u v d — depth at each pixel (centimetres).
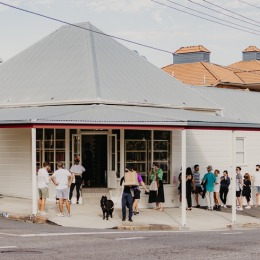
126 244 1000
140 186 1873
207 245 1007
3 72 2272
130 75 2142
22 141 1912
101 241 1039
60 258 817
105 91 1892
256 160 2334
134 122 1470
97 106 1756
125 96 1931
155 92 2111
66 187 1472
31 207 1631
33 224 1373
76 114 1573
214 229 1480
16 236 1073
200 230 1418
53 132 1869
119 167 1856
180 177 1898
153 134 1914
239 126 1605
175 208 1902
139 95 2000
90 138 1983
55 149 1864
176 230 1402
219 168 2155
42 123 1416
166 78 2334
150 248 947
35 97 1961
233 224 1557
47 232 1181
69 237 1092
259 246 1006
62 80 2011
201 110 2192
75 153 1862
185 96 2223
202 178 2088
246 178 2077
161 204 1798
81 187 1866
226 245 1013
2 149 1950
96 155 1980
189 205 1873
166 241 1064
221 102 2533
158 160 1925
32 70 2173
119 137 1859
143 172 1886
